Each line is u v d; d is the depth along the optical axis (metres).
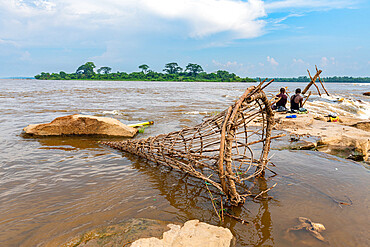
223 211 3.69
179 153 4.90
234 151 6.52
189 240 2.91
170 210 3.71
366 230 3.19
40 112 12.88
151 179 4.86
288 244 2.94
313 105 16.25
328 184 4.57
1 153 6.27
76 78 191.25
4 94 26.05
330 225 3.30
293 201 3.96
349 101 18.38
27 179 4.79
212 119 4.37
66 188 4.43
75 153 6.43
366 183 4.60
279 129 9.02
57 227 3.27
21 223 3.36
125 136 8.25
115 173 5.15
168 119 11.41
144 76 187.75
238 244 2.94
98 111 13.74
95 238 2.95
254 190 4.37
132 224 3.23
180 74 198.12
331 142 7.39
